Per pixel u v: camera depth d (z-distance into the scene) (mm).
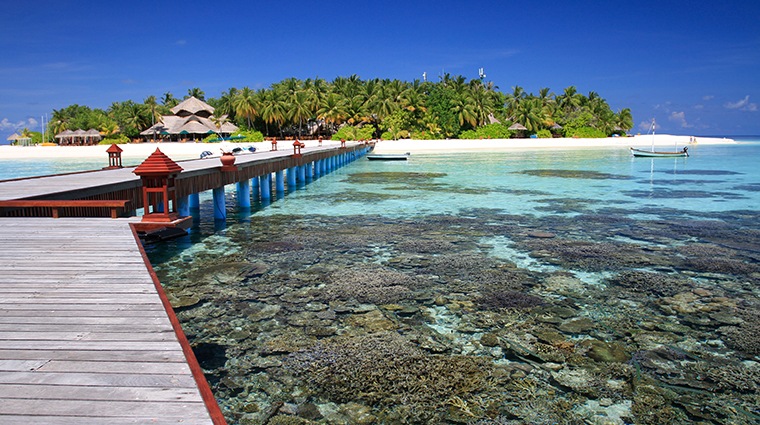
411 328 4590
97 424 1812
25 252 4414
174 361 2340
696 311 5047
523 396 3408
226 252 7695
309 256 7402
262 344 4246
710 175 21531
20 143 71188
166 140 64375
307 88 67188
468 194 15148
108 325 2768
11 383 2102
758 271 6488
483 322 4742
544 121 68250
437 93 62594
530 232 9180
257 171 12891
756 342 4301
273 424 3090
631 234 8961
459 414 3191
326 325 4668
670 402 3352
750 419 3158
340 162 29297
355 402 3340
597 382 3609
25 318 2855
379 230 9461
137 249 4559
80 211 6805
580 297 5473
